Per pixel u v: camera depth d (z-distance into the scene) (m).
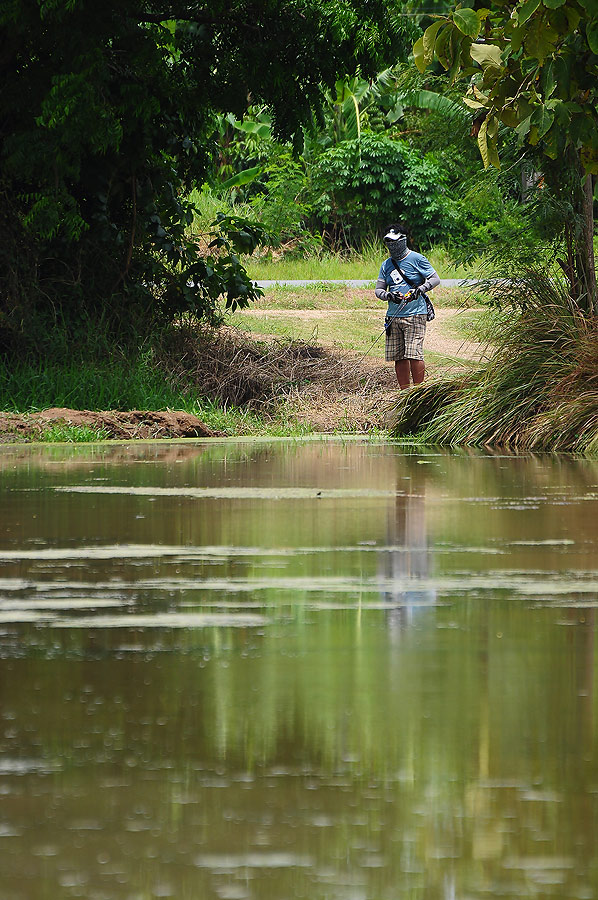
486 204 33.41
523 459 24.42
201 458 24.95
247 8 39.03
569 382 27.97
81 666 7.22
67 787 4.98
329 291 62.50
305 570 10.89
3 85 37.94
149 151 40.03
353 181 92.12
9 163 36.81
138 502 16.55
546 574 10.59
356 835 4.45
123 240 41.75
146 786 4.98
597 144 17.42
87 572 10.80
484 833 4.46
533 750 5.46
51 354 37.72
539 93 17.25
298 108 40.06
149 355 38.38
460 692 6.55
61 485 19.00
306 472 21.38
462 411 29.77
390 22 38.25
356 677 6.92
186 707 6.24
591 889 4.00
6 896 3.93
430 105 87.44
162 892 3.96
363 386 39.69
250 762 5.30
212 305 44.31
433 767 5.24
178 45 39.88
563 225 31.36
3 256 38.66
